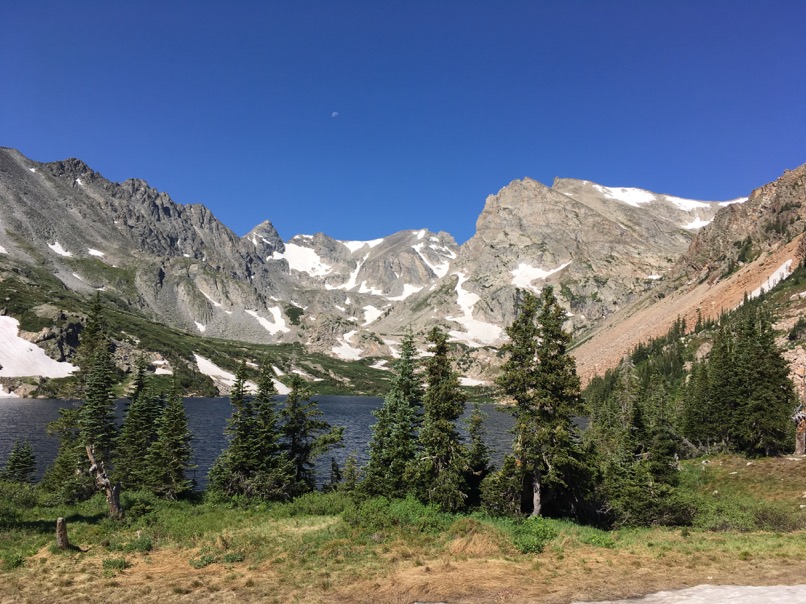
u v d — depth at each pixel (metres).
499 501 34.66
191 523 34.28
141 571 24.14
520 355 36.50
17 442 53.78
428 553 25.73
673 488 39.28
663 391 86.38
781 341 115.00
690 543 27.70
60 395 175.62
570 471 35.38
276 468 43.97
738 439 67.00
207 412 153.00
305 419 47.44
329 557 25.45
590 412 35.34
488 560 24.44
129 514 36.00
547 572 22.41
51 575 22.94
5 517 33.56
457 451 35.25
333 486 48.56
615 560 24.23
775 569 21.39
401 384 41.12
